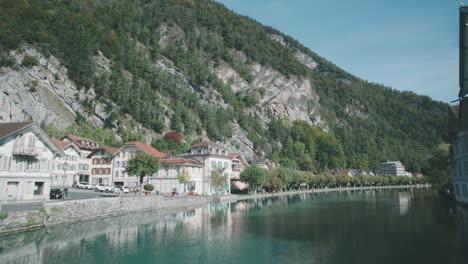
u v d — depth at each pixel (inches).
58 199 1663.4
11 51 4365.2
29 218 1087.0
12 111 4005.9
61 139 3688.5
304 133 7824.8
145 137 4724.4
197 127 5629.9
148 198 1812.3
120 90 5142.7
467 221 1269.7
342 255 818.8
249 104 7632.9
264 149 6378.0
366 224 1305.4
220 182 2842.0
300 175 4345.5
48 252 856.3
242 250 893.8
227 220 1461.6
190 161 2881.4
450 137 1883.6
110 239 1031.6
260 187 3683.6
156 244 967.0
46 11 5713.6
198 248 919.7
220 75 7716.5
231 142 5900.6
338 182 5861.2
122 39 6530.5
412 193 3823.8
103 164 3282.5
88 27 6200.8
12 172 1489.9
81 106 4699.8
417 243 920.3
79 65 5014.8
